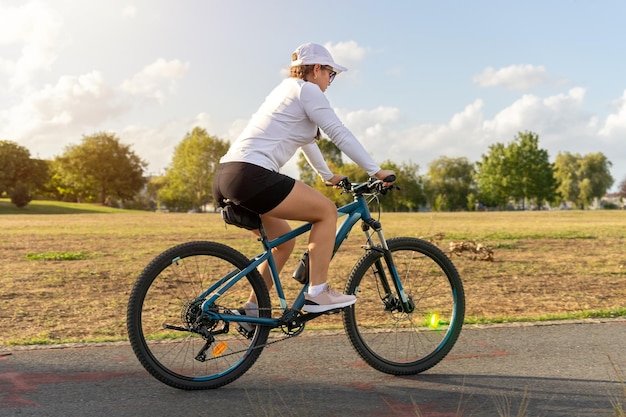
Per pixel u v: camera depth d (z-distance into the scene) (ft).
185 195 352.49
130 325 11.81
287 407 11.11
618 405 11.21
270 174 12.23
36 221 92.94
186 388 12.00
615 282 25.85
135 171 358.02
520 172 287.07
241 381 12.61
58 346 14.84
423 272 13.88
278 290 12.94
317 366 13.57
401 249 13.76
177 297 12.62
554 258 34.68
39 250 41.29
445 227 68.44
